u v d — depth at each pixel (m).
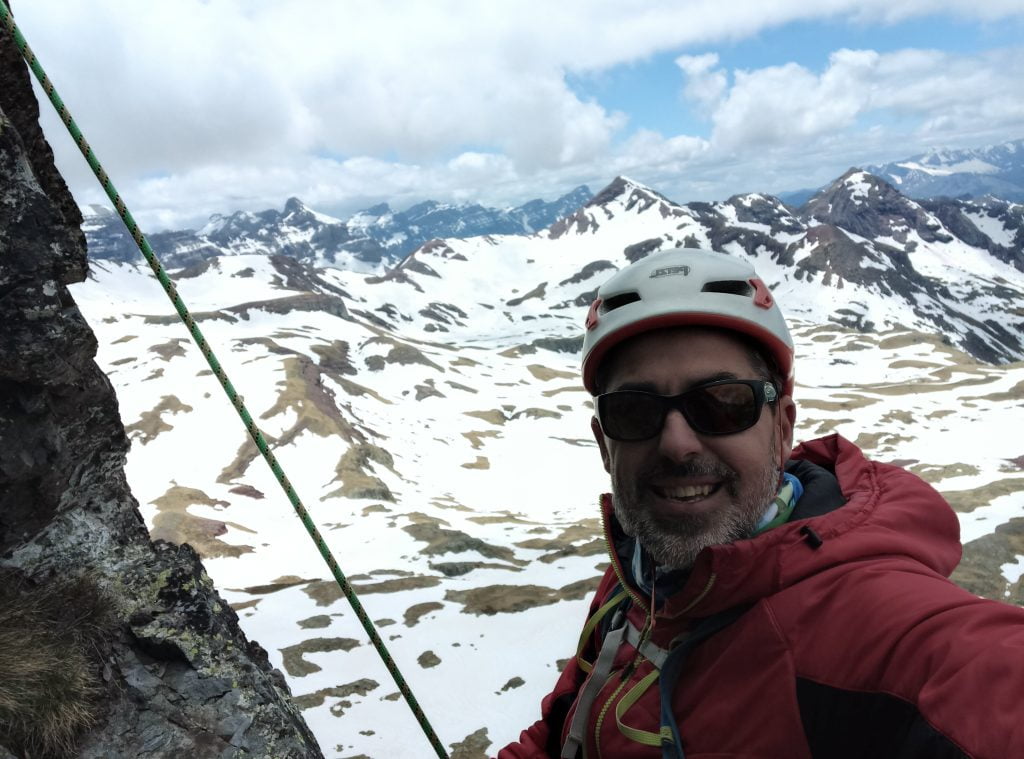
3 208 1.90
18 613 2.00
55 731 1.81
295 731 2.27
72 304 2.16
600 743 0.64
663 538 0.60
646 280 0.63
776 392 0.62
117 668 2.13
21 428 2.05
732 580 0.55
